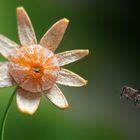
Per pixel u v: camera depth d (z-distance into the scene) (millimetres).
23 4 2178
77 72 2377
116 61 2586
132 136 2207
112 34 2643
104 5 2633
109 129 2182
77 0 2469
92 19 2551
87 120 2137
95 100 2293
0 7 2090
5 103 1772
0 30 2068
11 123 1763
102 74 2467
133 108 2322
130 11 2754
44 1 2271
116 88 2445
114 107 2316
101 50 2547
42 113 1898
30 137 1813
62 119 1989
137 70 2627
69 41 2412
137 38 2742
